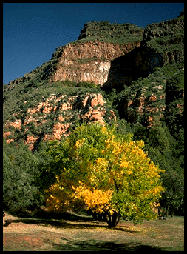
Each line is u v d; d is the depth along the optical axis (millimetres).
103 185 15312
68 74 147250
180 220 26422
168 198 32312
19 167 27719
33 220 19891
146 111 96312
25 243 9461
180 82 100062
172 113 88938
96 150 17188
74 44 167750
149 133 76438
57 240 10891
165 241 11461
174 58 123938
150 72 135125
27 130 100875
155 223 22609
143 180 15375
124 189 14922
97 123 20406
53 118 103250
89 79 150000
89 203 14305
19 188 23688
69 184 18438
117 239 11930
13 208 22641
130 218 15352
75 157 19484
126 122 98188
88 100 105438
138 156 16062
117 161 15055
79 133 20328
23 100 120750
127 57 165125
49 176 23016
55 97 116688
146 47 144125
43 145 73688
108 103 113375
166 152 67000
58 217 24594
